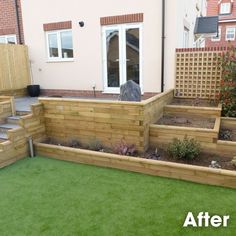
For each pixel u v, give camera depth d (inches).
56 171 203.6
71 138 248.2
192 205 150.9
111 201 157.6
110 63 355.9
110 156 204.5
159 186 174.6
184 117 271.9
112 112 221.9
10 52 382.3
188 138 216.8
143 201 156.6
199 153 206.8
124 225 134.6
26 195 168.1
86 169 205.9
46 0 373.7
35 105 244.8
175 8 303.3
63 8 364.8
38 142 248.7
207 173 174.2
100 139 234.5
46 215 145.9
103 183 181.2
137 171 197.3
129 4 323.3
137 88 241.0
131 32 332.8
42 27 387.5
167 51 317.1
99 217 142.2
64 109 244.1
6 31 450.9
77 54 371.6
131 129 217.3
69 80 387.5
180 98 317.1
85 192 169.5
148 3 313.4
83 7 350.6
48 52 398.3
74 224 137.1
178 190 168.6
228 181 169.8
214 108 260.8
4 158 216.1
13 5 430.9
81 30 359.9
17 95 397.1
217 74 293.1
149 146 230.2
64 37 380.8
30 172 203.2
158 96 255.3
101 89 366.6
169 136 222.7
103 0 335.9
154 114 244.5
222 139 224.4
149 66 330.3
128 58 342.6
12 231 133.5
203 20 488.1
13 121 267.0
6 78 378.3
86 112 233.9
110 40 347.9
